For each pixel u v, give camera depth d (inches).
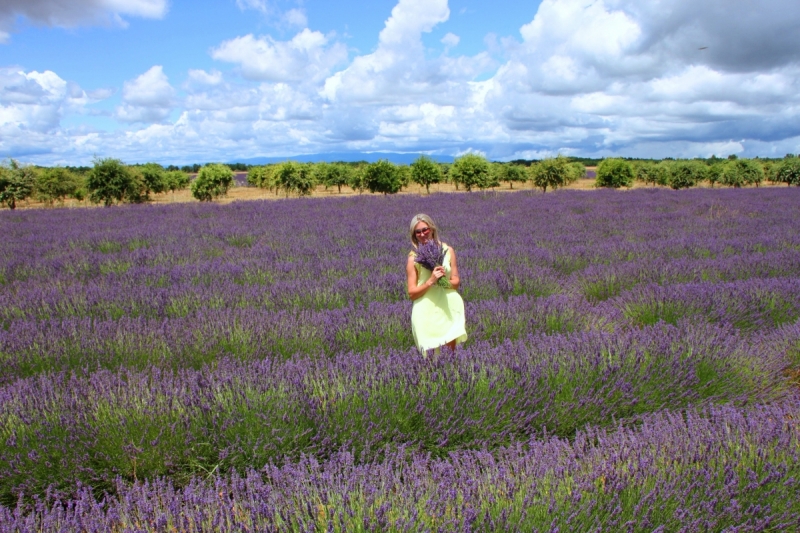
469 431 116.3
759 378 140.3
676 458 91.4
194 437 108.1
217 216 659.4
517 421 117.6
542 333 171.8
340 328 180.7
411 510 75.7
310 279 268.8
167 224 569.6
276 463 107.9
